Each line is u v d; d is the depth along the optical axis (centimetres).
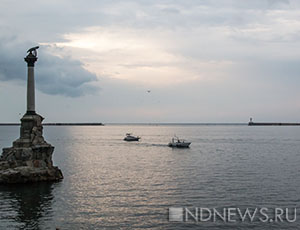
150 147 15488
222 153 12150
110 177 6838
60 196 5106
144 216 4209
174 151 13238
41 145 6225
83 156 11194
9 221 3978
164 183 6169
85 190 5553
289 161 9475
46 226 3834
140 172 7550
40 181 6072
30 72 6156
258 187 5753
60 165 8744
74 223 3947
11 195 5119
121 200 4919
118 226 3875
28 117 6166
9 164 5994
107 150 13750
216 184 6034
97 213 4306
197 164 8962
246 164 8850
